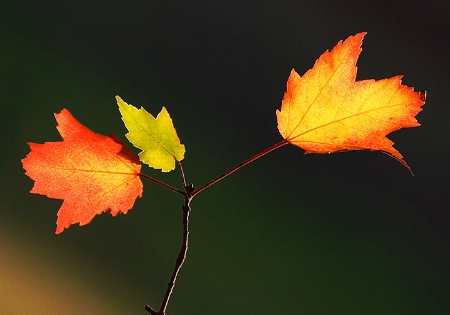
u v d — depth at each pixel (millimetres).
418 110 1037
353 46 1040
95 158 1043
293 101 1046
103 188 1048
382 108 1040
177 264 1024
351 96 1041
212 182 1038
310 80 1044
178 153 1046
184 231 1029
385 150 1039
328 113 1043
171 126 1045
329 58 1042
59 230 1044
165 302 1020
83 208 1047
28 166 1040
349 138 1044
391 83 1037
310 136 1047
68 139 1042
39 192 1043
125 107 1042
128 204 1052
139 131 1044
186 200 1036
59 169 1043
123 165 1045
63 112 1040
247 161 1042
